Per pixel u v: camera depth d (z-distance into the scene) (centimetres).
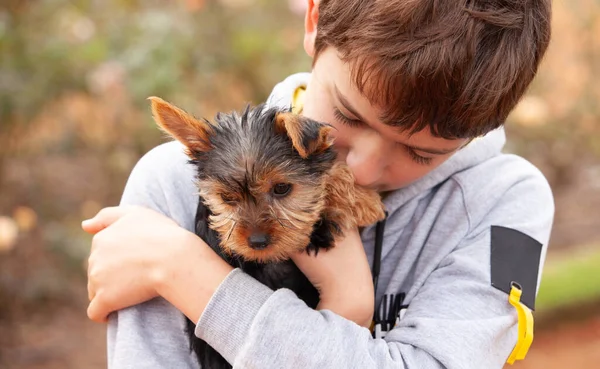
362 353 195
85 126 556
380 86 199
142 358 220
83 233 570
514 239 228
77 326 566
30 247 584
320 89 223
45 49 499
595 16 613
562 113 611
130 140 547
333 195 236
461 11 199
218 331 202
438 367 201
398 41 197
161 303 232
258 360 192
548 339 629
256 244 228
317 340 194
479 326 208
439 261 232
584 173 771
